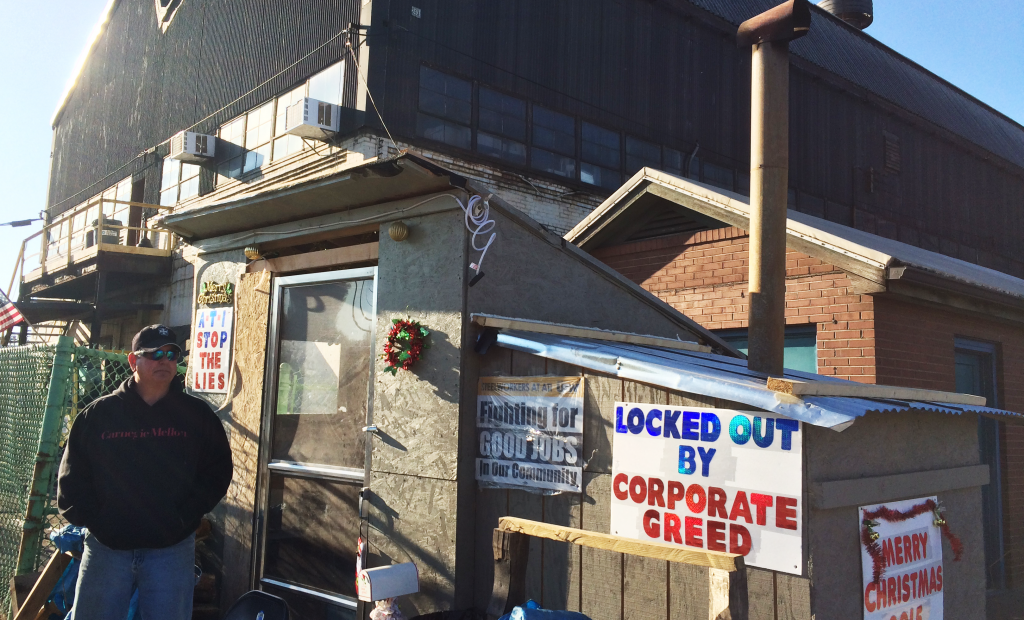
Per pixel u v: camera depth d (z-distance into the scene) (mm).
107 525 3219
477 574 4070
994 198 20641
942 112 20688
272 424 5125
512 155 13305
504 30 13469
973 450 4266
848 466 3299
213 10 16188
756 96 4191
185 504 3418
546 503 3869
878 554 3371
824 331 6883
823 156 17312
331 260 4945
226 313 5609
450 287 4223
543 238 4734
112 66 21094
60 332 21703
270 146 13758
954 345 7539
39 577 4441
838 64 18516
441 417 4168
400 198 4469
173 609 3354
